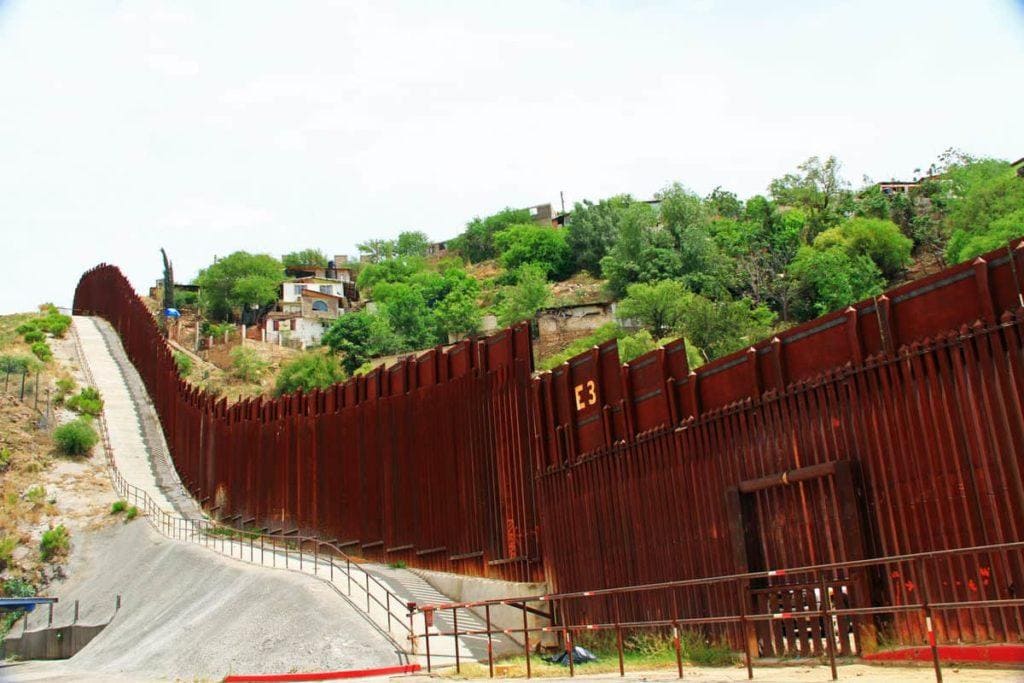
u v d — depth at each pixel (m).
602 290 95.06
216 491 52.78
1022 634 13.78
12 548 48.25
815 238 90.44
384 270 146.62
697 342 66.69
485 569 30.77
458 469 33.19
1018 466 14.24
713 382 20.92
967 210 79.50
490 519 30.91
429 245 172.38
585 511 25.11
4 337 80.81
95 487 55.59
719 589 19.67
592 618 24.25
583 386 26.22
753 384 19.48
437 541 33.91
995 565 14.38
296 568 33.47
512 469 29.92
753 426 19.28
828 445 17.50
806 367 18.42
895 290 16.61
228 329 112.94
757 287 83.88
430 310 107.94
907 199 91.50
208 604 31.98
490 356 32.44
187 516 52.16
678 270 88.88
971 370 15.09
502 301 104.94
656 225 101.06
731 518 19.16
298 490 44.25
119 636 35.19
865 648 15.76
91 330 88.94
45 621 43.19
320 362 89.44
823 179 109.31
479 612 28.44
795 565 17.84
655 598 21.83
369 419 39.81
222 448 53.06
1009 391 14.55
